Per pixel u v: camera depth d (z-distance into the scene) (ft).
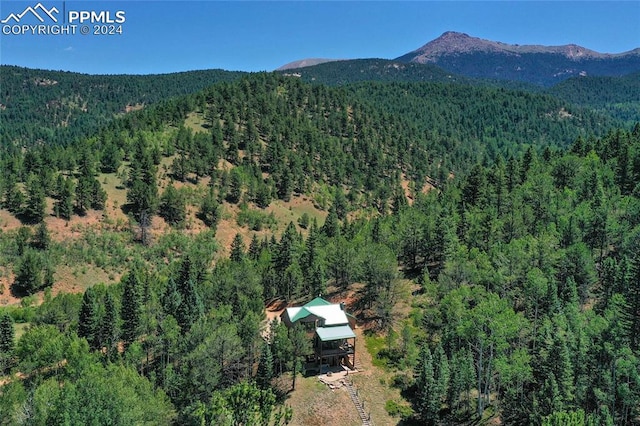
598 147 520.01
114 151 590.96
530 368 200.54
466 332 220.64
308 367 256.73
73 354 214.90
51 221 463.83
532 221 341.41
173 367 237.86
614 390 181.37
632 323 197.98
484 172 473.67
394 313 301.22
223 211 591.37
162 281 322.75
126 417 158.20
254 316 246.27
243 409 146.20
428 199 528.22
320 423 218.18
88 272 424.05
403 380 247.29
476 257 287.69
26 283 389.19
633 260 244.22
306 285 342.85
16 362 248.32
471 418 216.13
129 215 509.35
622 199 337.31
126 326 254.88
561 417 155.02
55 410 156.25
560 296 247.70
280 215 641.81
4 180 469.57
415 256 373.40
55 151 583.99
